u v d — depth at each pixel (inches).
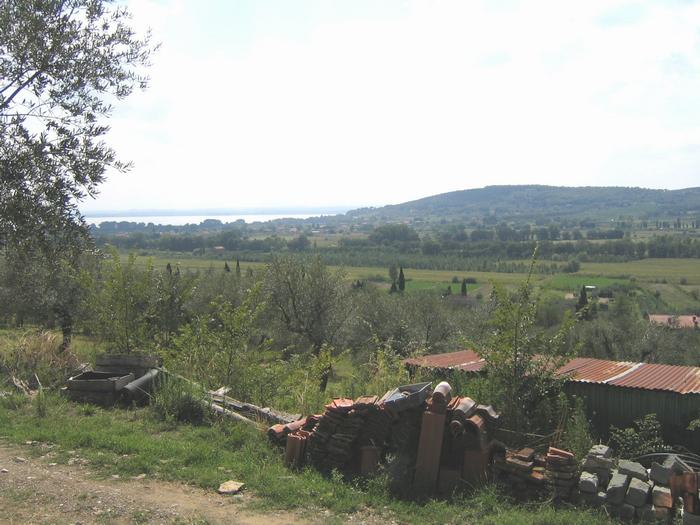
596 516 229.3
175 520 215.2
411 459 273.0
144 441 302.7
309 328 1141.1
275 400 426.9
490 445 270.7
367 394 422.0
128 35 264.4
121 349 514.3
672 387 374.3
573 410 358.3
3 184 222.1
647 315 1787.6
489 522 224.4
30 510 215.0
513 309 326.6
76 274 474.6
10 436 303.7
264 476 260.7
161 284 623.2
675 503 230.1
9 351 474.6
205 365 439.5
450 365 443.2
